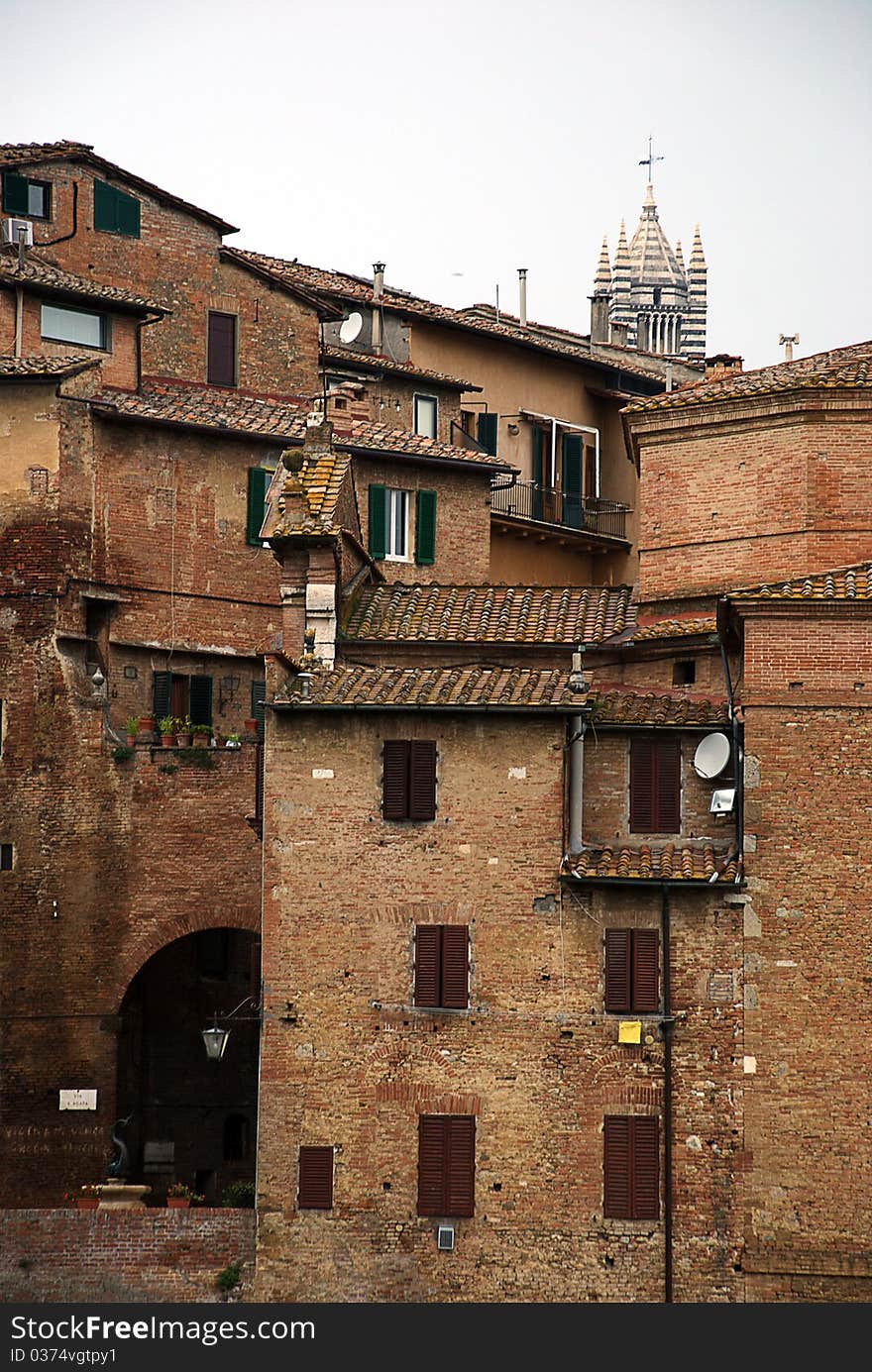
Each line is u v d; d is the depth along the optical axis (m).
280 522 66.88
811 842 61.00
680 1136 60.53
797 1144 60.12
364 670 64.25
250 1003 73.25
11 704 73.00
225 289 85.06
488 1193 60.94
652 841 62.56
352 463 78.75
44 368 74.50
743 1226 60.03
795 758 61.28
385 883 62.16
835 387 66.06
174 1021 72.81
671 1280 60.03
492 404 94.94
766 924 60.88
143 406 77.19
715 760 61.91
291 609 66.69
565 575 94.00
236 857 70.25
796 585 62.44
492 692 62.28
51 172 81.62
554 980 61.31
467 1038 61.47
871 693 61.19
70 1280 62.62
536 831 61.84
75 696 72.25
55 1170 70.00
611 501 97.00
